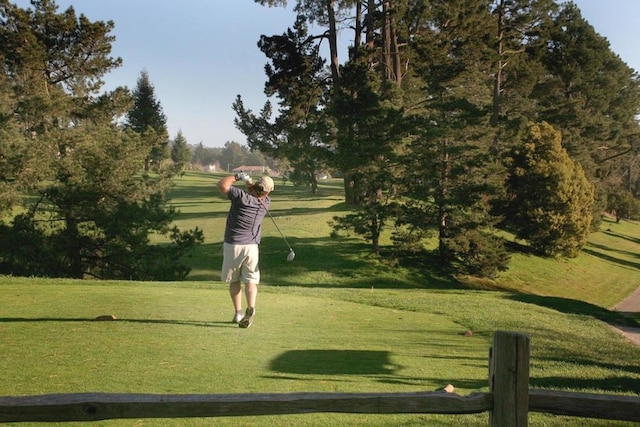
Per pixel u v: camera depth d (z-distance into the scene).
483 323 10.16
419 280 29.95
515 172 39.72
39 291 10.66
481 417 4.61
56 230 23.41
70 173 23.17
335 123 37.84
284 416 4.41
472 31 39.38
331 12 42.34
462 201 29.94
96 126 26.19
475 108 29.30
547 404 2.79
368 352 6.79
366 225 31.55
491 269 30.70
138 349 6.08
